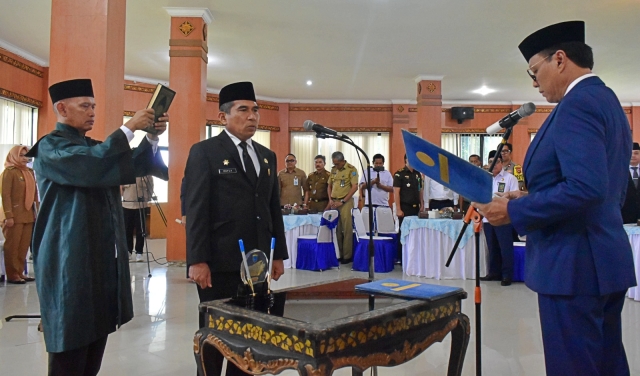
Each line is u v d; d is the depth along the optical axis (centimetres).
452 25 682
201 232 199
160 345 312
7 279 525
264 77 1000
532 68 158
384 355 137
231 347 139
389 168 1236
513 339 328
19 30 699
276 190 231
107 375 261
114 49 410
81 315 177
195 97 624
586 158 130
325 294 169
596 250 138
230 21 671
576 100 138
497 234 525
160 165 213
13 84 779
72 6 398
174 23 626
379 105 1235
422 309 150
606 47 768
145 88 1005
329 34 724
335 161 713
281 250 225
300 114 1230
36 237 182
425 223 579
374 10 627
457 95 1182
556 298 142
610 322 148
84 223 181
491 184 138
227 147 211
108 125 399
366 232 657
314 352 119
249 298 156
